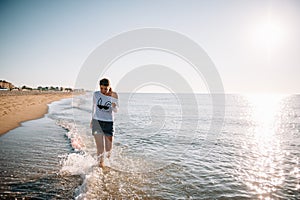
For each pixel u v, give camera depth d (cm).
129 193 393
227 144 903
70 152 623
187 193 407
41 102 2733
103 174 478
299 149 834
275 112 3572
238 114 2894
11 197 345
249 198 398
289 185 463
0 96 2814
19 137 791
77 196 355
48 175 446
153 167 550
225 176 508
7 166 488
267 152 776
